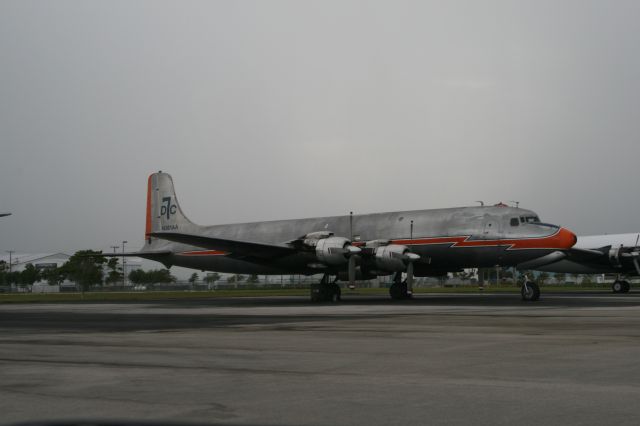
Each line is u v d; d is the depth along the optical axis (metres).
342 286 86.44
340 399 6.45
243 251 32.09
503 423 5.46
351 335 12.63
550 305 24.45
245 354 9.84
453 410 5.94
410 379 7.52
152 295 55.47
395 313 20.06
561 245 28.48
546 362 8.67
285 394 6.71
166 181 41.72
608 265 47.41
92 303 34.25
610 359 8.90
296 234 35.91
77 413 5.89
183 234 30.19
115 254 38.94
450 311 20.89
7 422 5.50
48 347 11.00
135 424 5.41
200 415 5.80
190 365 8.75
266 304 29.72
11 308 27.80
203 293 60.72
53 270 99.69
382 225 33.25
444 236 31.08
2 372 8.24
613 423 5.42
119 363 8.98
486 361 8.84
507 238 29.47
